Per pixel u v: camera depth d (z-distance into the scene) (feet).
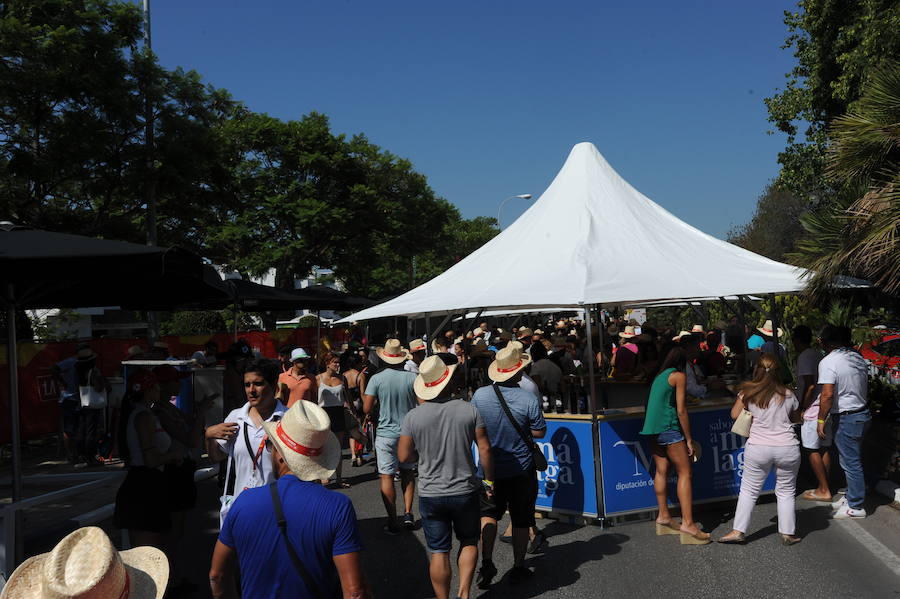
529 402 17.53
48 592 6.54
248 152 101.76
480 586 17.25
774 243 132.77
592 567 18.40
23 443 39.88
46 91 46.88
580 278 22.88
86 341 41.22
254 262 95.91
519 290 23.30
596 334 49.06
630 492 22.22
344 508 8.61
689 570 17.78
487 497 16.57
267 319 106.22
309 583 8.41
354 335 81.92
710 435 23.29
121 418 16.42
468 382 31.65
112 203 62.13
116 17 52.39
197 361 34.45
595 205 27.20
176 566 17.51
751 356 34.01
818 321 42.86
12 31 44.93
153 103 54.49
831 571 17.17
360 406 35.04
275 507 8.52
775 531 20.59
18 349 38.37
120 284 20.25
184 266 15.76
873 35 53.01
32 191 54.54
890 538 19.42
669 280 22.95
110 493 29.50
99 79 49.03
